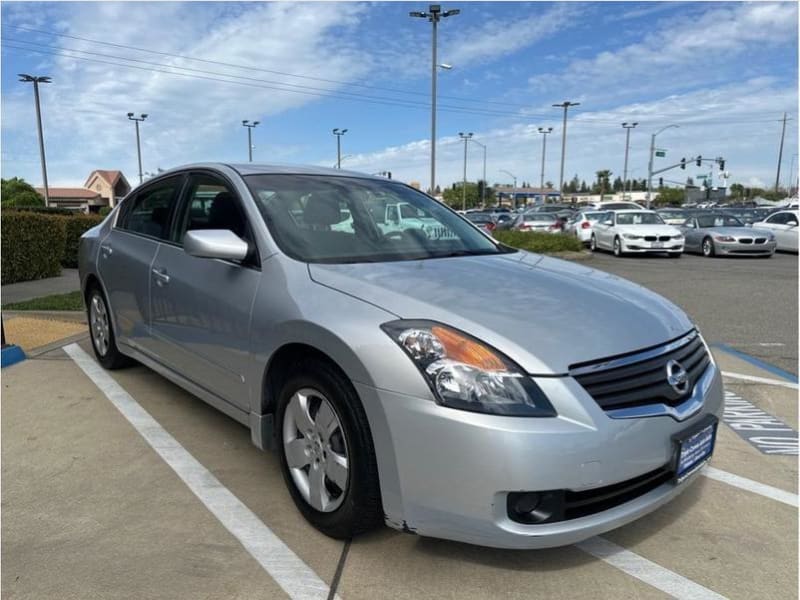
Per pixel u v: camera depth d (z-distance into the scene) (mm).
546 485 2123
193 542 2666
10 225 10531
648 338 2508
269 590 2352
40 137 41188
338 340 2441
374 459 2410
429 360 2254
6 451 3572
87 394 4512
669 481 2461
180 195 4027
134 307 4242
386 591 2348
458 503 2188
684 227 19969
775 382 5109
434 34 27656
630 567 2518
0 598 2297
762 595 2357
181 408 4254
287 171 3758
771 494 3156
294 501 2844
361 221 3479
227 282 3201
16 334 6230
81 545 2643
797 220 18969
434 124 28312
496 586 2381
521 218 23469
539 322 2420
